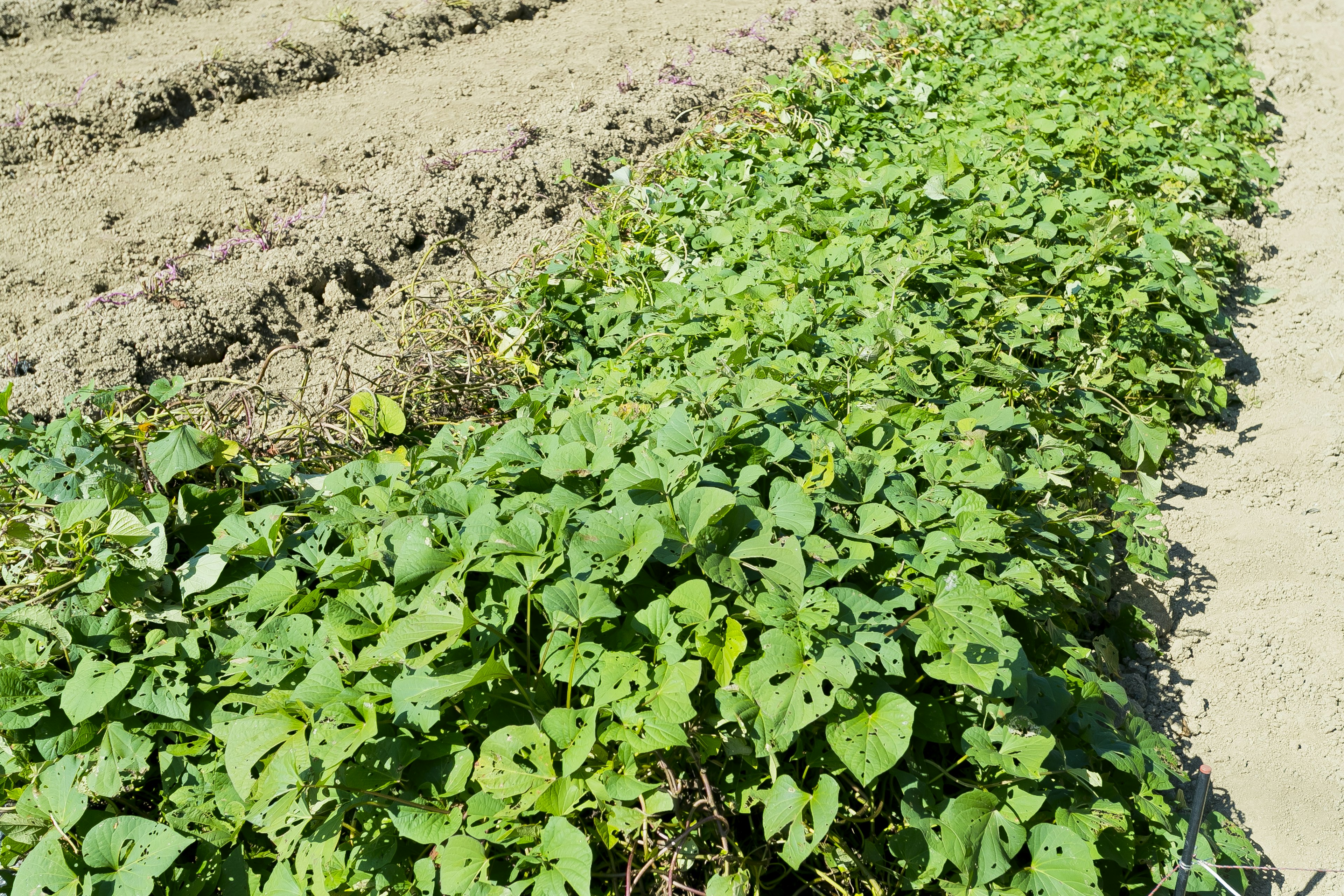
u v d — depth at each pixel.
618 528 2.19
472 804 1.89
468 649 2.09
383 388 3.92
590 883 1.76
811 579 2.22
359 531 2.43
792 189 5.30
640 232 5.07
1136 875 2.37
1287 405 4.48
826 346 3.71
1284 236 5.91
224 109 6.28
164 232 5.06
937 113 6.57
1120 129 6.24
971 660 2.12
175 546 2.65
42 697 2.18
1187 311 4.76
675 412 2.59
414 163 5.61
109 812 2.14
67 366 3.92
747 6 8.61
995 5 8.78
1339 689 3.13
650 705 1.94
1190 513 3.89
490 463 2.65
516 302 4.38
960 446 2.95
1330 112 7.80
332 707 1.94
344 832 2.02
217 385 4.13
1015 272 4.62
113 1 7.24
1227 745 2.97
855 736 2.00
